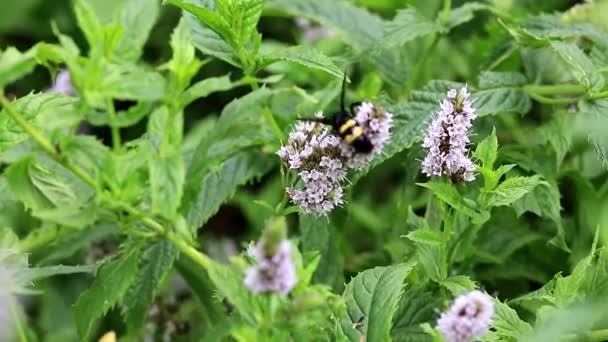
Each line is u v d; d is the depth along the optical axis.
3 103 0.50
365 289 0.54
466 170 0.53
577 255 0.63
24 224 0.64
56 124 0.49
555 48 0.60
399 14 0.66
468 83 0.65
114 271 0.54
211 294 0.60
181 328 0.67
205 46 0.58
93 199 0.52
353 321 0.53
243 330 0.48
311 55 0.56
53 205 0.53
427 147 0.56
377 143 0.52
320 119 0.54
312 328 0.53
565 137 0.62
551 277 0.64
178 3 0.55
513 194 0.53
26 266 0.55
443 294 0.55
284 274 0.45
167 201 0.48
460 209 0.53
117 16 0.53
